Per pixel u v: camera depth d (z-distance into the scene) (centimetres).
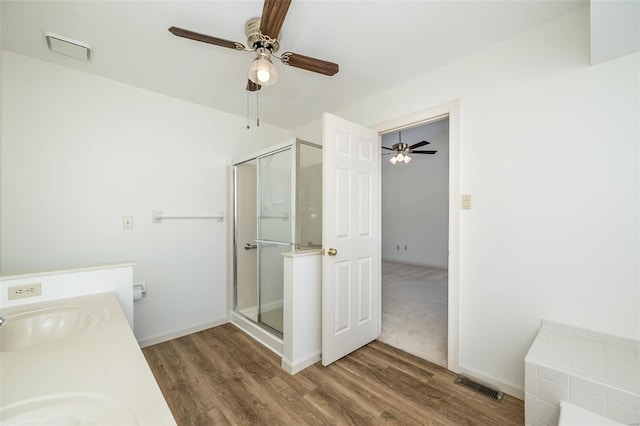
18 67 191
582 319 150
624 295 139
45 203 200
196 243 278
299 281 204
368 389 178
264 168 265
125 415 60
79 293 150
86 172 217
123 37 173
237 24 161
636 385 109
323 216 203
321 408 161
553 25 159
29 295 137
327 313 204
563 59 155
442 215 584
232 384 184
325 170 203
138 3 144
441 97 208
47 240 201
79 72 213
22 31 166
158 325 253
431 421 150
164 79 227
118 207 232
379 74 218
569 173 154
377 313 253
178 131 265
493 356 181
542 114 162
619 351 134
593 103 146
